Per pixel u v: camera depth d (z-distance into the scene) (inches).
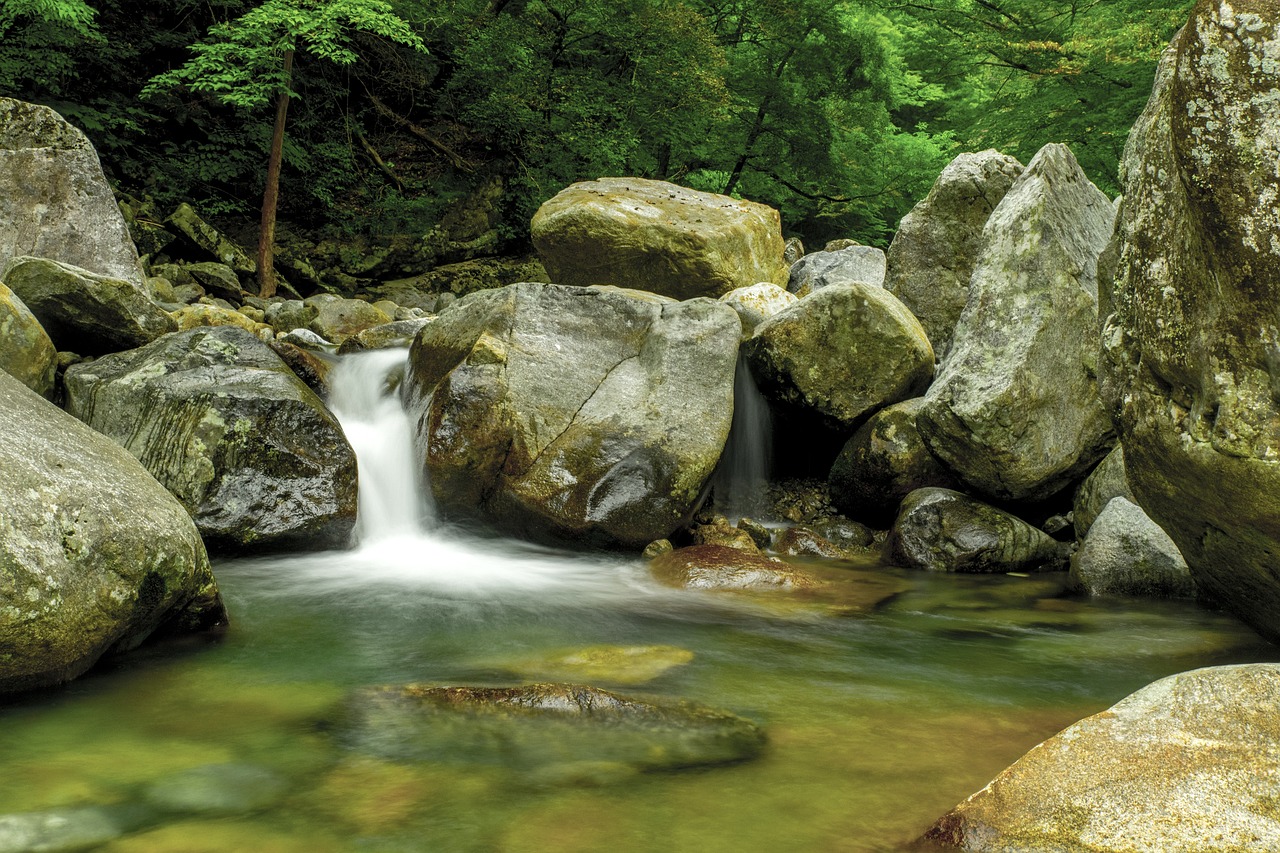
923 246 319.3
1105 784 80.2
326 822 85.7
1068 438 227.3
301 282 632.4
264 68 609.0
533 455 219.1
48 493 118.6
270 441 202.7
